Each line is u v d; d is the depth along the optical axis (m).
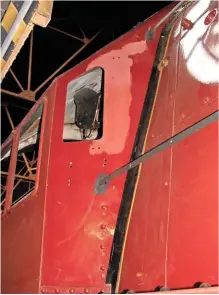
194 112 2.36
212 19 2.40
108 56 3.34
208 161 2.17
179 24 2.85
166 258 2.31
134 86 3.16
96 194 3.04
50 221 3.16
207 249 2.03
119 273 2.80
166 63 2.86
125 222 2.87
